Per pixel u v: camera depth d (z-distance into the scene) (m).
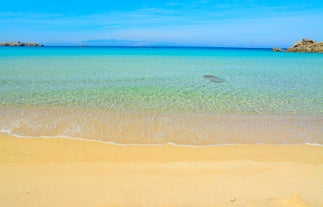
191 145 7.30
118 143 7.32
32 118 9.48
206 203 4.13
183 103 12.30
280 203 4.10
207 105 11.98
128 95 13.84
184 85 17.14
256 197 4.32
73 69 25.00
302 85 17.53
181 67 28.86
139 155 6.42
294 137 8.13
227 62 36.84
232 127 9.00
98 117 9.81
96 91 14.71
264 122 9.59
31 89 14.87
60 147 6.86
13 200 4.14
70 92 14.27
